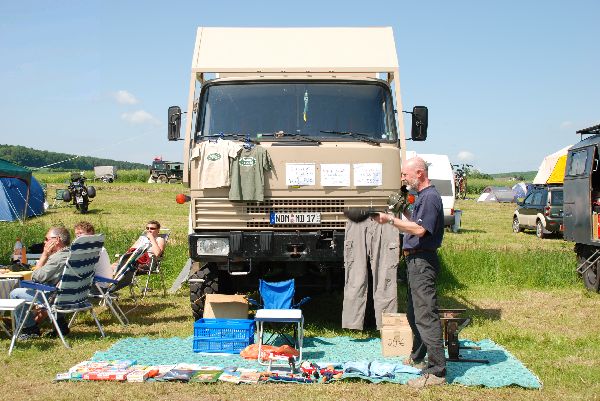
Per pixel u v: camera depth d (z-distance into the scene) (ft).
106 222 76.43
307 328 29.09
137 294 38.06
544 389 20.38
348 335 27.84
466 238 76.54
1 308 23.76
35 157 376.68
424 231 20.10
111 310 31.89
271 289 25.98
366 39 29.50
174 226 80.23
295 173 26.43
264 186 26.43
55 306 25.93
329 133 27.32
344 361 23.58
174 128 28.32
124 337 27.30
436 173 81.46
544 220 77.05
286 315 23.49
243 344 24.67
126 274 31.78
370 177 26.61
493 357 24.03
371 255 26.25
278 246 26.30
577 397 19.54
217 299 27.17
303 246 26.35
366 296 26.16
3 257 46.11
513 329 29.14
